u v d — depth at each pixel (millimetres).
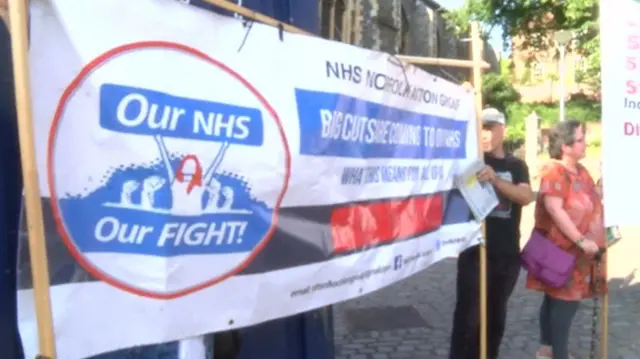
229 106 2510
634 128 4625
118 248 2170
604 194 4559
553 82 45406
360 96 3209
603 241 4855
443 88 4016
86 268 2080
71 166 2029
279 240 2742
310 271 2900
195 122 2385
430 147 3887
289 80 2783
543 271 4812
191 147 2373
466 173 4258
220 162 2477
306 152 2855
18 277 1941
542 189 4793
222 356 3051
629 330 6504
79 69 2041
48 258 1979
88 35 2066
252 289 2623
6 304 2199
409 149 3660
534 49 16250
